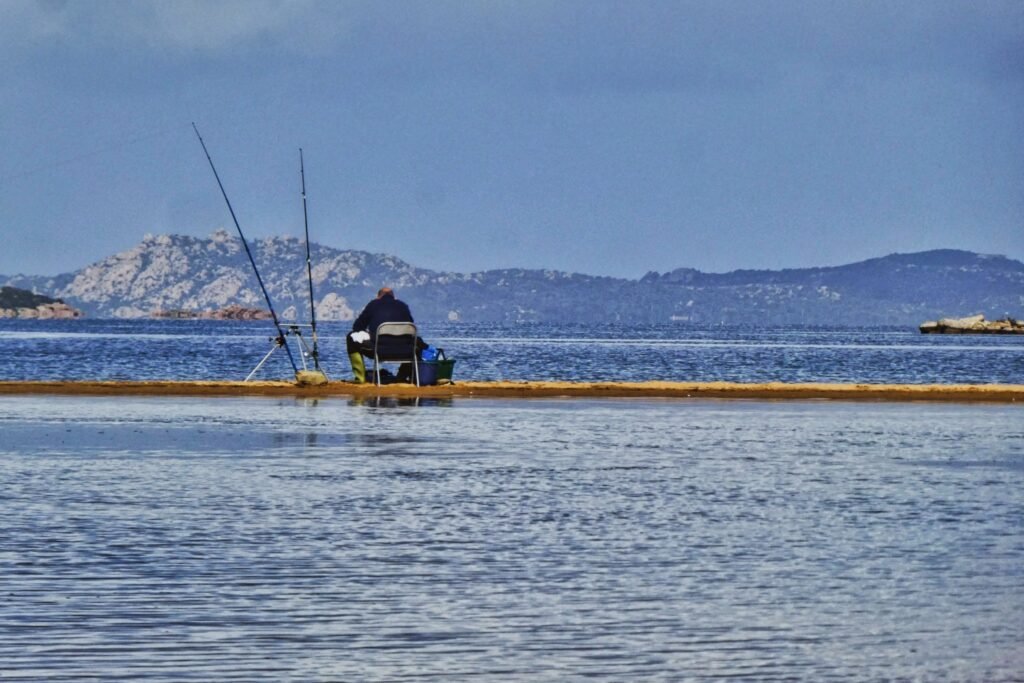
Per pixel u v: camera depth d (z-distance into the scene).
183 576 50.09
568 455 92.12
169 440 99.50
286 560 53.25
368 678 37.69
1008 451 97.19
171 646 40.66
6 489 72.56
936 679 37.78
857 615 44.81
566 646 40.94
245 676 37.81
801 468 85.81
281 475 79.50
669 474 82.19
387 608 45.44
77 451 91.81
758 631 42.72
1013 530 61.31
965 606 46.12
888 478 80.94
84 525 60.97
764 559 54.19
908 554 55.44
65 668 38.41
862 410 137.12
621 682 37.44
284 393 147.38
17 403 134.62
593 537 59.06
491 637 41.91
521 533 59.97
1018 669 38.72
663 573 51.38
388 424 114.00
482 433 107.00
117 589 47.91
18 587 48.12
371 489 73.81
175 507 66.50
